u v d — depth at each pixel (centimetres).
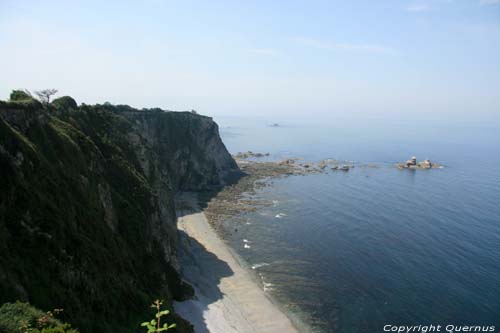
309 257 7800
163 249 6456
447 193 12950
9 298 2570
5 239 3016
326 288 6562
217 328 5325
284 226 9681
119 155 7412
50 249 3397
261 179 15625
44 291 2989
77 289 3431
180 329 4472
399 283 6594
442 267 7119
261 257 7831
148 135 13238
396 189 13625
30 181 3797
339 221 9994
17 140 3909
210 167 15250
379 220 10000
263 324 5562
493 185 14288
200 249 8212
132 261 5131
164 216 8025
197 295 6238
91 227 4512
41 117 5244
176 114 15688
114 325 3575
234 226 9694
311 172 17012
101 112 8781
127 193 6519
